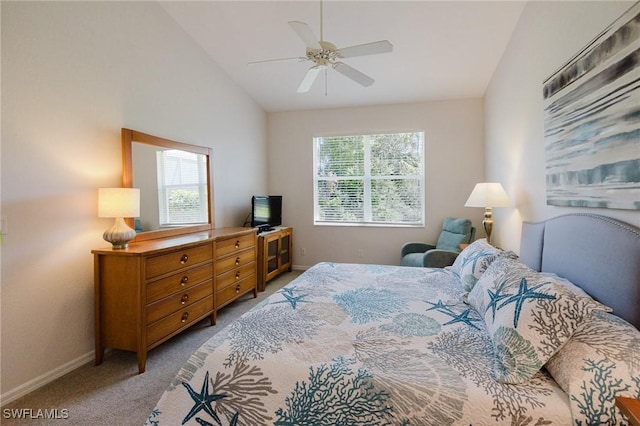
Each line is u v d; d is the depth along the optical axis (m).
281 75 4.04
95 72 2.38
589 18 1.70
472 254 2.30
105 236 2.23
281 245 4.59
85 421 1.70
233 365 1.28
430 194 4.50
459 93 4.21
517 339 1.19
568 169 1.91
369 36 3.14
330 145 4.94
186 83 3.32
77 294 2.26
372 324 1.58
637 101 1.35
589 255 1.60
